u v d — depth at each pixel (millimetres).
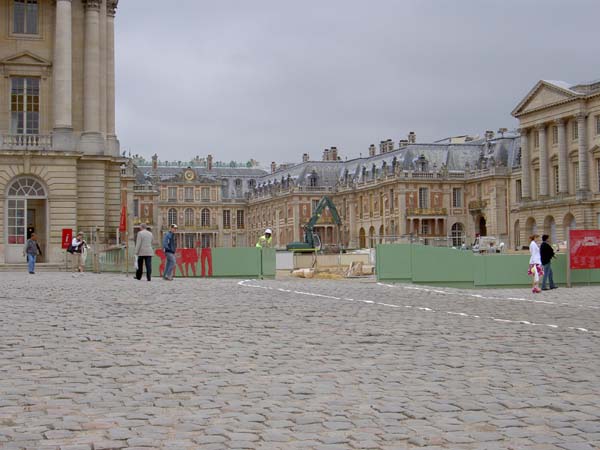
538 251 34312
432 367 13195
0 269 53062
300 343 15742
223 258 43125
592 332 17969
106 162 58125
